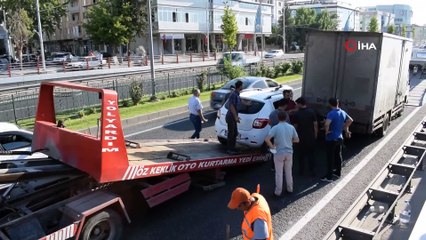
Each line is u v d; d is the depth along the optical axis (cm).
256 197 410
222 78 2400
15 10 5088
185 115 1523
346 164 885
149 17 1897
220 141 920
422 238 495
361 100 979
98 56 4028
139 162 593
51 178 555
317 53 1025
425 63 2902
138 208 621
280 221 604
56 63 3981
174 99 1880
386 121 1135
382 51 948
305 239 547
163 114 1525
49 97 650
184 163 640
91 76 3084
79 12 6862
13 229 466
